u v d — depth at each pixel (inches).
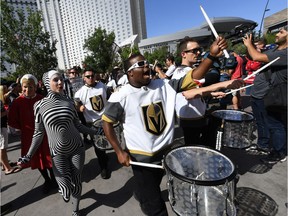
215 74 92.7
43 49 550.9
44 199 114.8
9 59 519.8
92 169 142.2
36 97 115.6
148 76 66.3
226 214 55.2
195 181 53.1
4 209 106.6
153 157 70.0
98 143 108.1
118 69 241.4
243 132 92.6
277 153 125.5
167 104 71.4
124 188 117.6
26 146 112.7
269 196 98.2
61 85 89.4
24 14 527.5
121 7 2139.5
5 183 134.9
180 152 69.4
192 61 96.3
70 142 89.7
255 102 133.2
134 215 96.9
